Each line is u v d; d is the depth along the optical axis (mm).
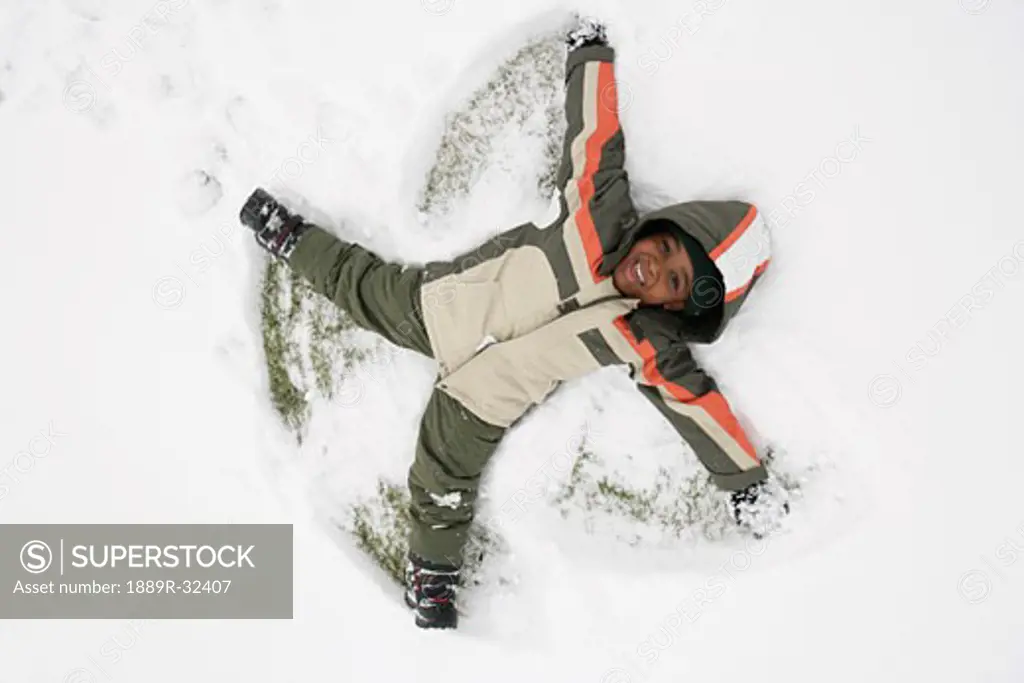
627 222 2062
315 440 2332
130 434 2326
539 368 2123
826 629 2049
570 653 2184
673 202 2094
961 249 1925
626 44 2064
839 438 2037
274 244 2213
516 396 2146
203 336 2303
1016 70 1892
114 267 2324
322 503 2316
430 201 2266
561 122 2199
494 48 2139
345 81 2207
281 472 2301
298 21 2230
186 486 2318
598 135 2043
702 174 2053
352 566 2293
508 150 2229
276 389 2326
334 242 2207
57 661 2334
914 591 2000
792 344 2029
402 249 2258
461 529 2227
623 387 2213
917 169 1935
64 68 2326
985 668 1975
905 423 1975
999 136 1903
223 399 2297
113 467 2334
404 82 2174
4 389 2342
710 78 2020
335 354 2346
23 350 2346
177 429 2314
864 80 1949
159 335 2312
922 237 1939
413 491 2225
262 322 2316
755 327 2059
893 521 2006
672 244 1988
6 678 2330
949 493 1964
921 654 2004
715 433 2020
